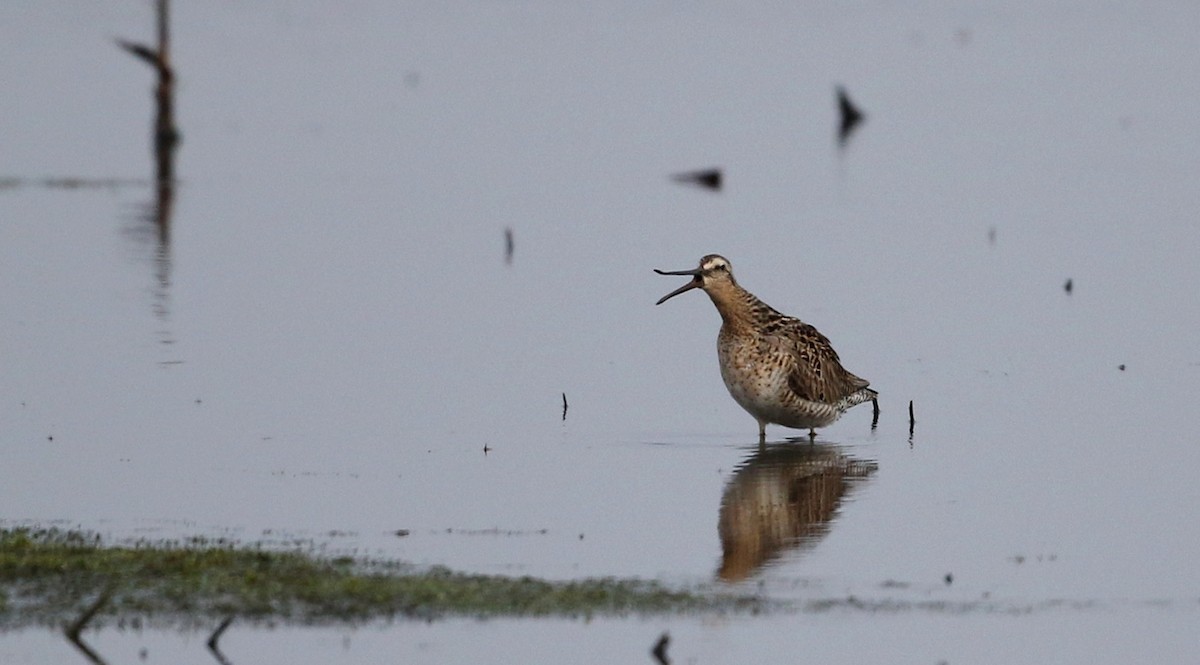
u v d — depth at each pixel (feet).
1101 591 40.06
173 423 54.70
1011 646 36.81
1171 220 86.53
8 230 84.33
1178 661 36.11
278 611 37.40
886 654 36.27
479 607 37.81
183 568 39.50
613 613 37.83
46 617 36.68
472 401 58.18
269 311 69.77
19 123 111.55
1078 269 77.00
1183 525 45.01
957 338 66.54
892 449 53.31
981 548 43.09
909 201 92.17
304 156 104.88
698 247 81.66
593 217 88.58
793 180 98.58
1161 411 57.00
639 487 48.73
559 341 66.13
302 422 55.16
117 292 72.43
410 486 48.37
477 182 97.81
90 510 45.44
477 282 75.20
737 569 41.19
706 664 35.53
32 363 61.46
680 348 65.62
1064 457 51.93
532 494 47.78
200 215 88.84
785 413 54.13
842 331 67.46
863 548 43.04
